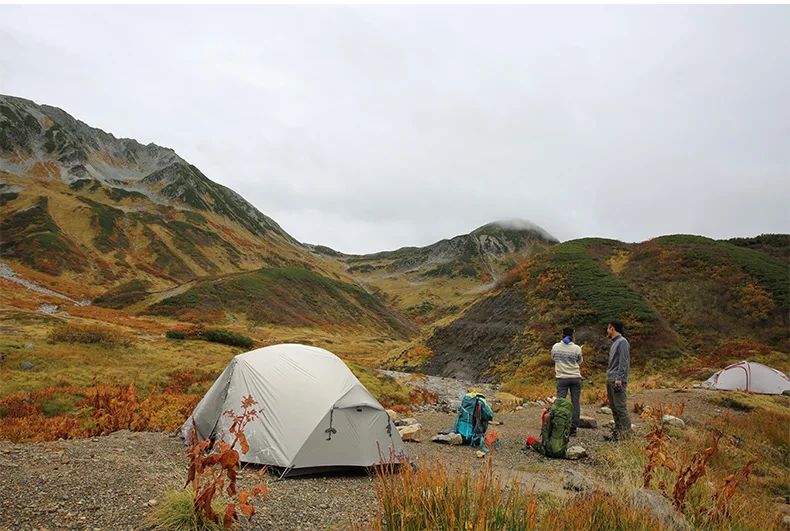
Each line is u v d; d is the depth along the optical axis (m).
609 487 5.17
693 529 4.45
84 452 6.14
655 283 42.44
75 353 24.17
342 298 125.06
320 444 6.41
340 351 65.38
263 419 6.71
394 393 22.25
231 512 3.93
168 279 119.38
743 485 7.32
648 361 31.50
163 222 155.50
